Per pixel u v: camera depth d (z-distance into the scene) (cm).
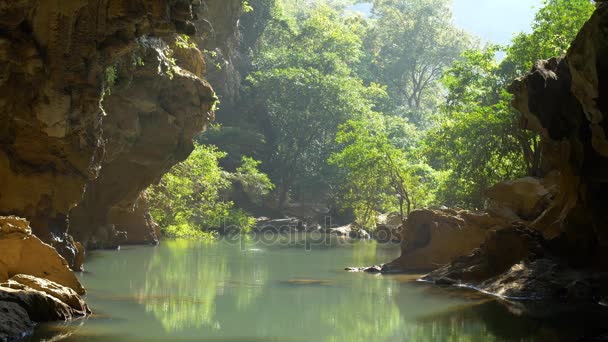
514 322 1233
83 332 1097
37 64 1534
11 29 1494
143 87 2130
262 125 5031
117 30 1560
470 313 1323
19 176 1706
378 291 1612
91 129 1791
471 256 1816
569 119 1532
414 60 6688
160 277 1803
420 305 1418
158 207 3200
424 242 2105
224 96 4691
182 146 2447
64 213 1828
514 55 2575
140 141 2289
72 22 1516
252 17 5403
